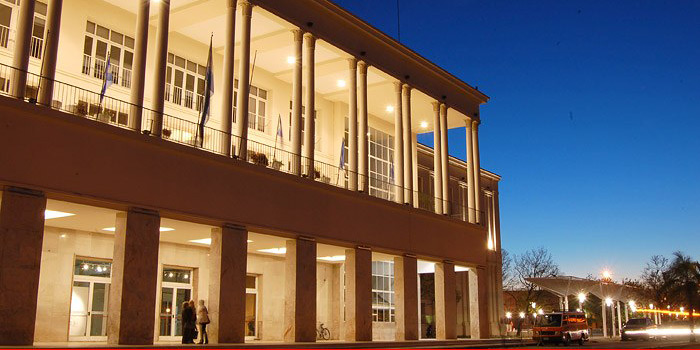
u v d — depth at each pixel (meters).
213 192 22.75
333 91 35.03
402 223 32.06
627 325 45.16
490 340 35.34
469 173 39.34
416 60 34.59
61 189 18.41
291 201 25.89
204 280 28.28
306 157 27.50
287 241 26.08
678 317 71.00
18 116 17.77
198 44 28.77
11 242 17.20
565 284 50.22
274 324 30.81
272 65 31.36
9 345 16.77
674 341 45.03
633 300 62.47
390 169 40.00
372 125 38.91
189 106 28.06
